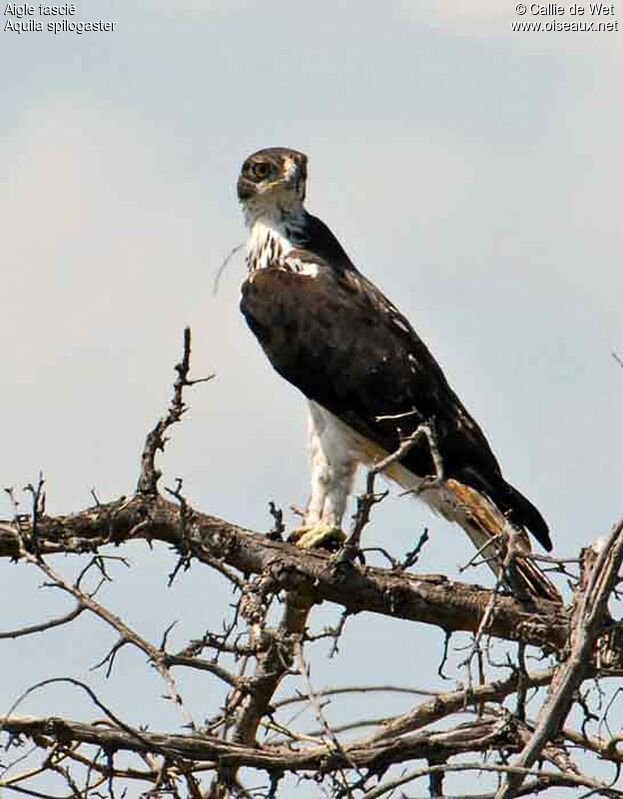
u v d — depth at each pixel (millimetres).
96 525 12625
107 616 11133
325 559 12750
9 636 11258
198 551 11797
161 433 12523
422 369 15820
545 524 14695
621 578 10281
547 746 11102
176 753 11211
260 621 11406
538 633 12383
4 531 12336
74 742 11609
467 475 14961
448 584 12773
